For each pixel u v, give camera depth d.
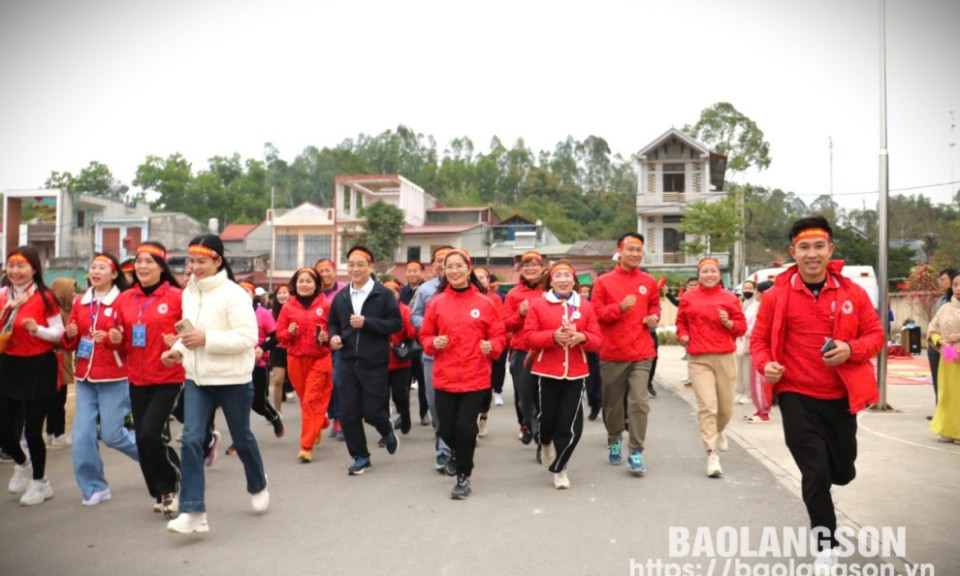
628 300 6.61
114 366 5.68
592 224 65.88
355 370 6.86
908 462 6.94
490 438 8.65
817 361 4.43
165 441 5.35
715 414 6.73
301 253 43.66
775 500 5.82
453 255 6.14
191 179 64.06
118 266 5.98
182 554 4.68
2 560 4.59
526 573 4.31
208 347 4.97
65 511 5.65
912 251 38.41
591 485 6.34
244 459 5.38
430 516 5.46
